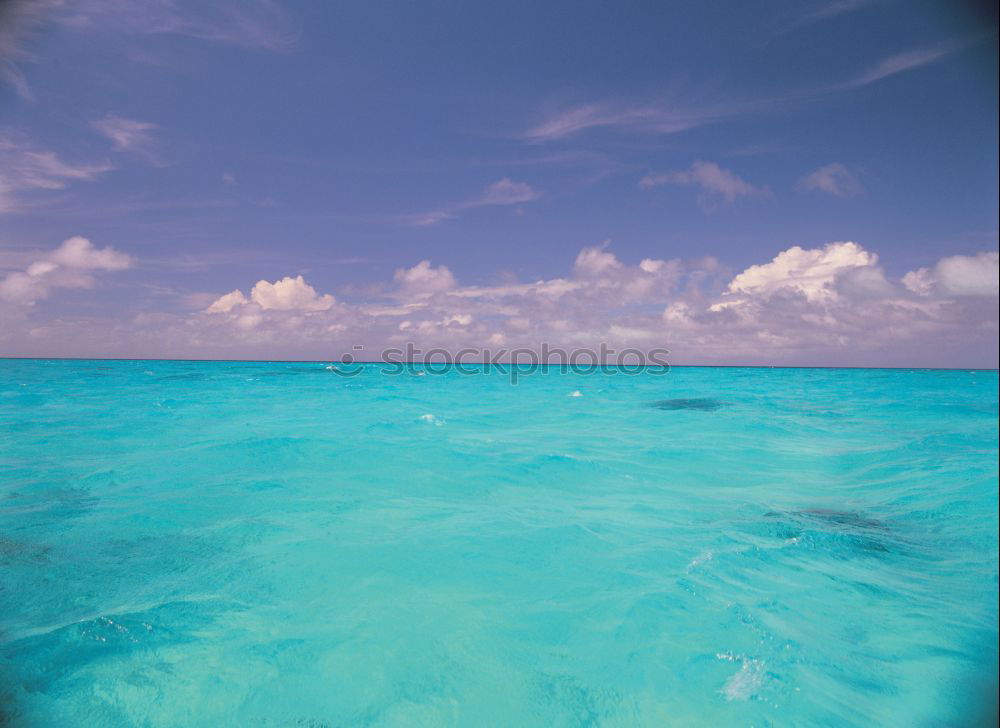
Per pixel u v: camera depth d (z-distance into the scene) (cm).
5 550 538
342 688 336
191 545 552
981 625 401
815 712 314
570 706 321
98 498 704
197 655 365
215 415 1474
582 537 578
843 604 433
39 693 325
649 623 405
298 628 400
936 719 306
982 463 895
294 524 614
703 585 464
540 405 1897
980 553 536
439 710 319
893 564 510
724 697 327
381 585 469
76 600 441
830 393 2475
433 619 414
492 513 660
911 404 1920
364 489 755
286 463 889
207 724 306
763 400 2116
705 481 830
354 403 1864
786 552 537
